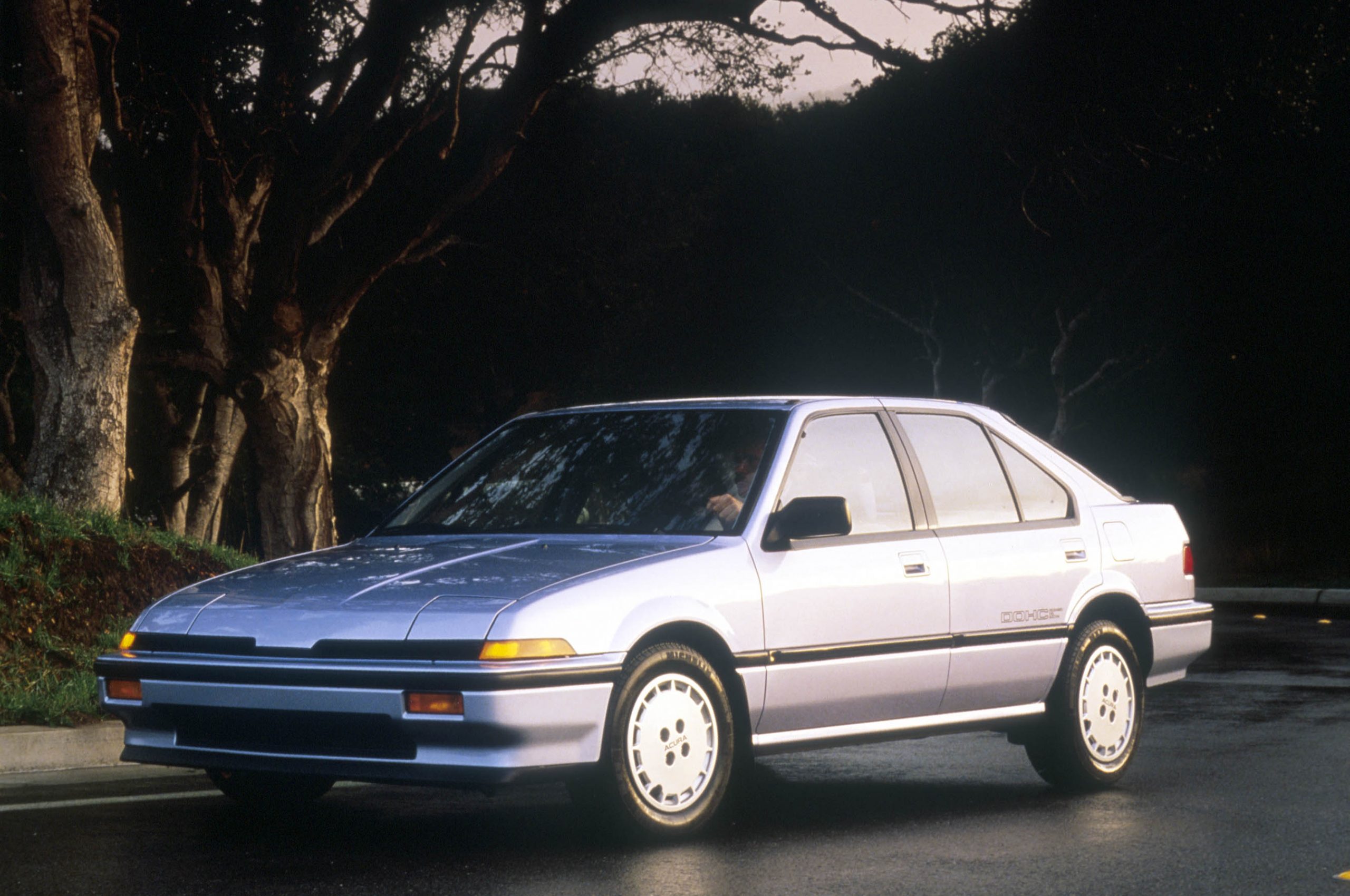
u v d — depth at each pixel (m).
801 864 6.55
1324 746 10.38
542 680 6.27
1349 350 41.06
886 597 7.59
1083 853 6.85
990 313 45.09
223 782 7.63
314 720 6.46
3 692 9.99
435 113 23.95
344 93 23.95
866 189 41.56
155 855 6.62
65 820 7.48
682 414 7.99
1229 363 43.59
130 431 32.38
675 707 6.78
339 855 6.65
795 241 45.22
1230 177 36.47
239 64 23.55
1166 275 41.62
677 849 6.80
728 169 35.84
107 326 16.17
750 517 7.27
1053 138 22.31
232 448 27.38
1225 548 39.38
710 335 45.88
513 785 6.28
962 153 26.97
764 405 7.84
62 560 12.45
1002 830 7.41
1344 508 41.41
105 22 20.48
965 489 8.30
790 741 7.29
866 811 7.99
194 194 22.45
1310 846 7.03
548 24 21.83
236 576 7.41
